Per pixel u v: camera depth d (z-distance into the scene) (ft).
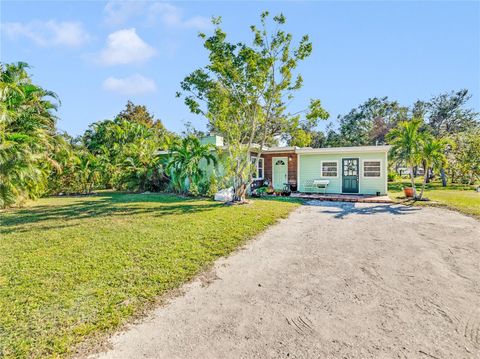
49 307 10.65
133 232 21.72
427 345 8.64
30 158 34.22
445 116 101.14
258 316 10.38
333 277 13.97
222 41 35.65
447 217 29.09
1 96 32.27
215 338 9.05
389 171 99.81
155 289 12.35
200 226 23.88
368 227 24.86
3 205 32.91
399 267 15.26
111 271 14.12
